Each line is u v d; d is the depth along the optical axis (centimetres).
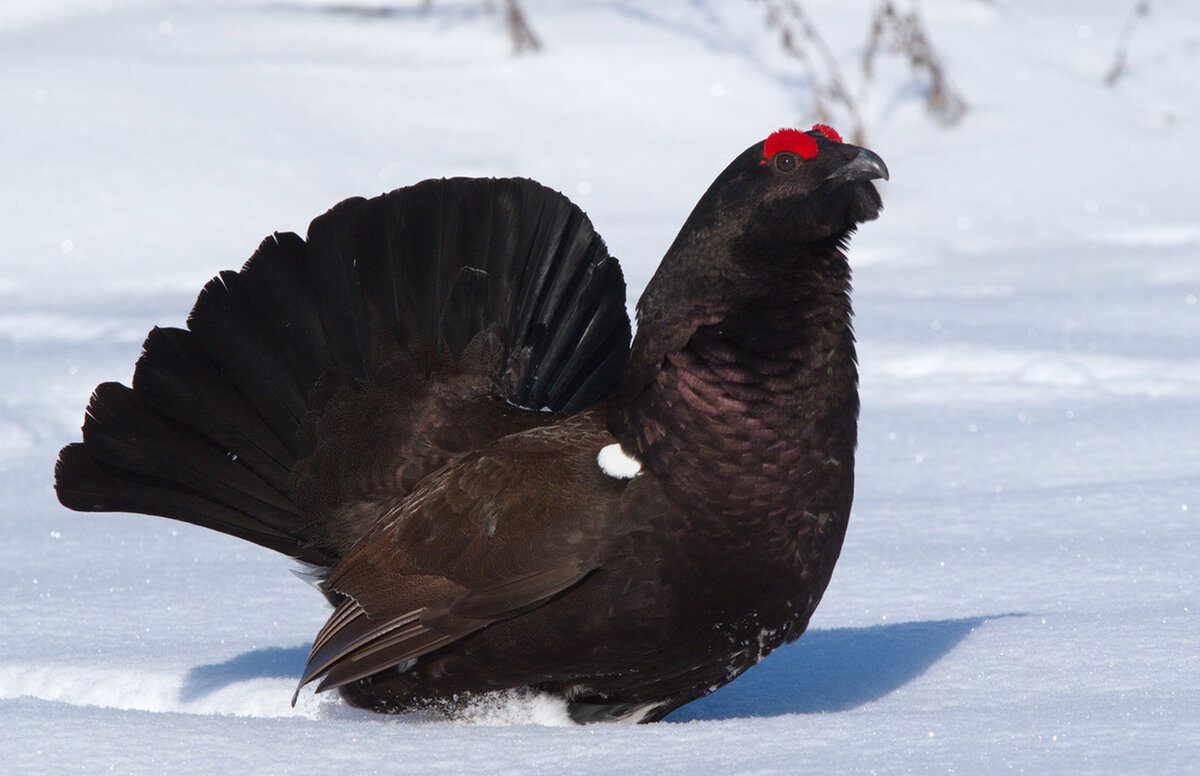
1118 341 2084
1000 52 4600
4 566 1236
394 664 838
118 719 808
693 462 805
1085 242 3095
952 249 3112
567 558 806
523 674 841
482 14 4825
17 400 1852
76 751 748
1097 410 1738
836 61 4438
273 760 738
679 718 891
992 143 3916
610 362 1023
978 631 977
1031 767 667
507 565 813
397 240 975
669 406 816
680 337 829
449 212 984
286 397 964
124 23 4775
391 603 841
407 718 889
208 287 960
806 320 826
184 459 966
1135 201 3481
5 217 3297
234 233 3253
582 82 4288
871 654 950
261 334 963
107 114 3841
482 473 840
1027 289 2559
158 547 1305
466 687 855
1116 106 4200
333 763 732
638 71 4359
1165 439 1577
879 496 1423
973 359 2016
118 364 2014
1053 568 1131
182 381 959
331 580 877
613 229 3238
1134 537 1212
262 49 4556
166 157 3606
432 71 4353
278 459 968
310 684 925
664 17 4788
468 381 965
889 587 1112
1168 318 2241
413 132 3916
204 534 1357
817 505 816
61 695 940
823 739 742
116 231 3244
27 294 2783
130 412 959
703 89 4259
